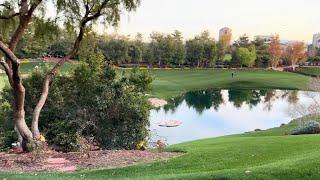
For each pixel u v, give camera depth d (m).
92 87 26.36
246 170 13.68
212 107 67.12
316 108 43.12
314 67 138.88
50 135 25.66
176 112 60.56
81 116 25.73
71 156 18.83
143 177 14.18
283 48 155.75
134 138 26.12
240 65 138.12
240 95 84.88
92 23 22.50
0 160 18.23
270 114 59.84
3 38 21.45
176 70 122.06
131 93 26.58
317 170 13.30
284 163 14.48
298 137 22.06
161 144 20.19
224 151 18.53
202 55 134.12
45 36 22.66
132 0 21.97
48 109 26.61
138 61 120.19
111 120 25.98
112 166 16.83
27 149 20.44
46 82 22.61
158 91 82.00
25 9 19.70
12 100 28.19
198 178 13.10
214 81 104.38
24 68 55.31
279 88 96.88
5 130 27.91
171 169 15.83
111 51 112.19
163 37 129.50
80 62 27.83
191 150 19.66
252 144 20.22
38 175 14.98
